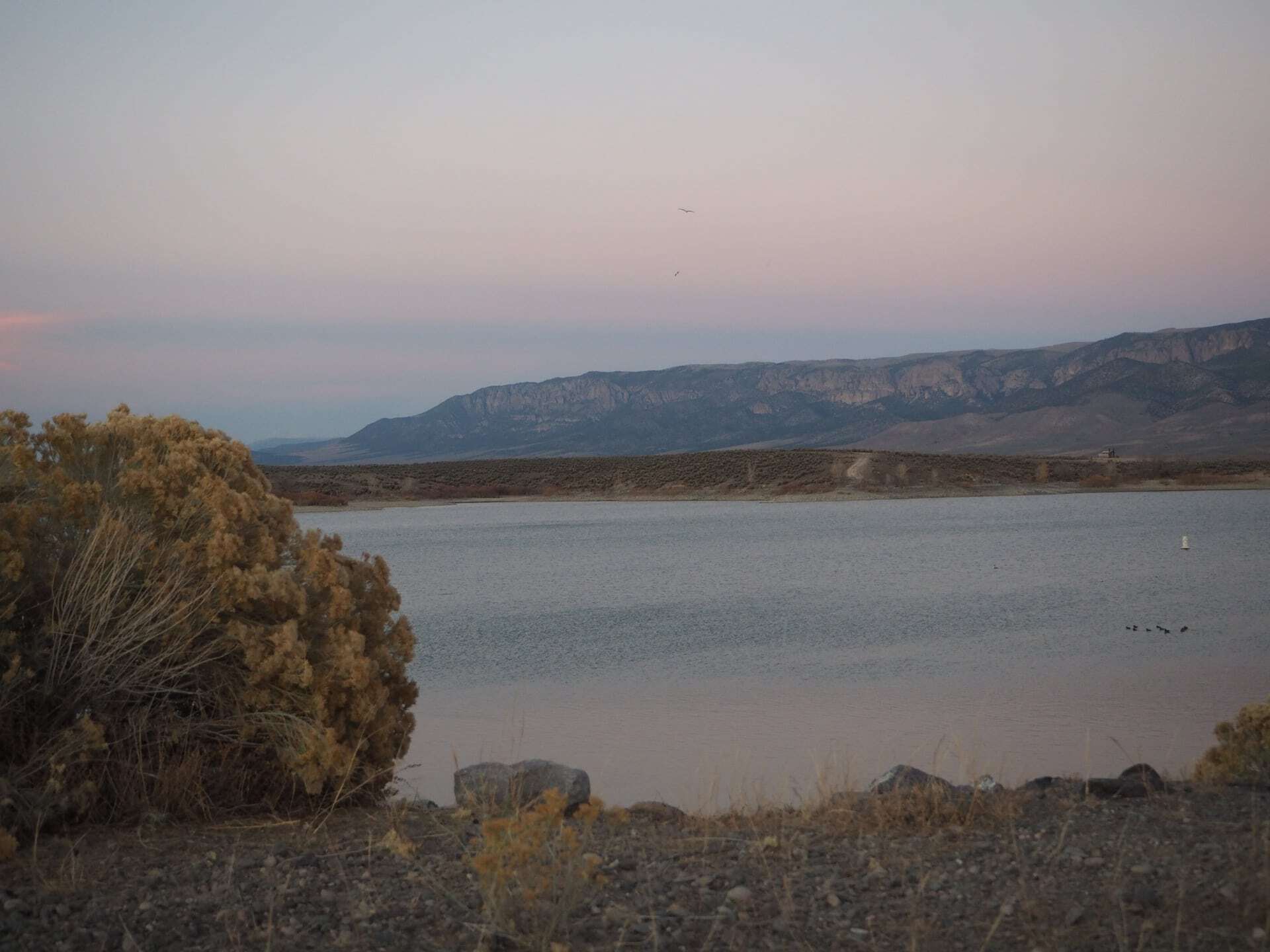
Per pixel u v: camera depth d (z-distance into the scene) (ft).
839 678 60.39
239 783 21.42
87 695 20.84
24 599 21.44
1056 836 17.33
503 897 13.50
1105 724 46.29
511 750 41.96
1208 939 12.26
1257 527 206.08
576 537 207.41
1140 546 164.76
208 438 24.95
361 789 22.67
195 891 15.39
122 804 19.94
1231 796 20.34
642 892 14.97
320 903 14.83
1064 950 12.17
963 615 90.27
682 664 67.00
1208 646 71.15
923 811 19.10
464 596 111.34
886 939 12.86
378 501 368.27
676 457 434.71
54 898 14.97
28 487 23.03
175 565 22.50
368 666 22.44
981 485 374.02
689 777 36.11
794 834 18.22
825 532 212.02
